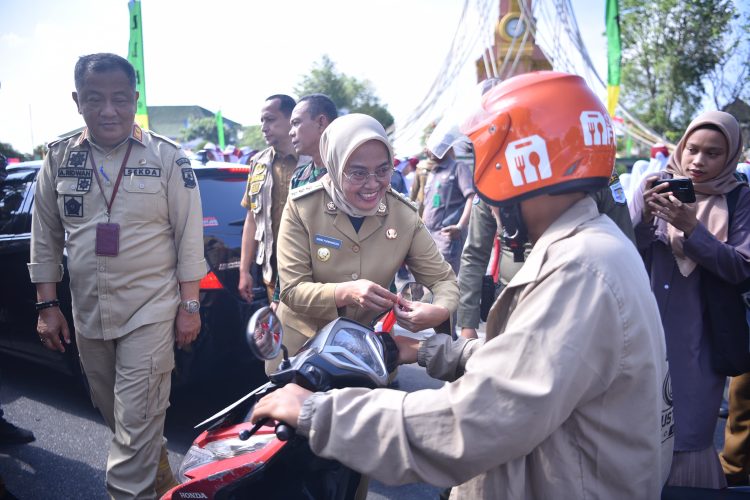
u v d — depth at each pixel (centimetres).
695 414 229
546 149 113
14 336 414
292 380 144
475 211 269
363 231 207
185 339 255
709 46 2917
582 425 109
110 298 236
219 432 157
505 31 1747
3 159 364
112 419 261
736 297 228
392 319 182
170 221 250
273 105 341
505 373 103
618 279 105
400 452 108
